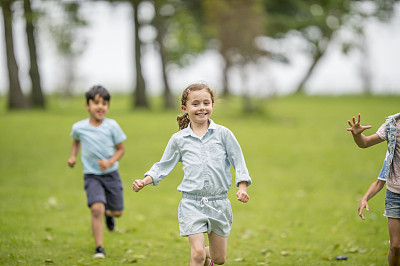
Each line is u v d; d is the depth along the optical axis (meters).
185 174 7.08
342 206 13.72
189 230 6.87
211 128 7.17
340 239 10.67
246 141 24.48
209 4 32.59
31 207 13.12
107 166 9.34
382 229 11.22
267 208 13.81
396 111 34.72
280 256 9.45
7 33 36.94
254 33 32.53
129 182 16.97
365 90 61.44
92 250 9.57
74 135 9.77
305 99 47.09
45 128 27.31
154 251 9.73
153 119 31.95
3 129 26.67
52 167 18.75
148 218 12.59
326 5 54.41
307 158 20.86
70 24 41.84
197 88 7.14
